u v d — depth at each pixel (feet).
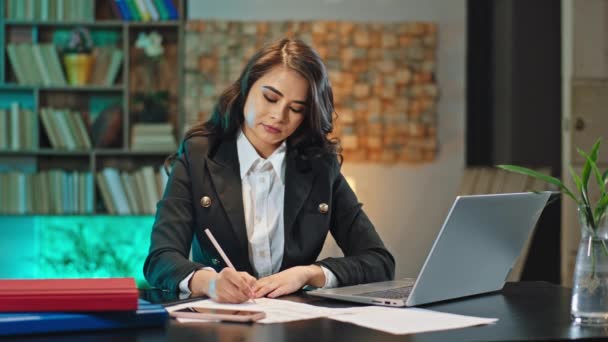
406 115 16.48
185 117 16.30
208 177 6.46
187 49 16.24
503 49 14.69
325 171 6.68
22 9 16.14
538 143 13.58
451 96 16.66
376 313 4.76
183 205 6.39
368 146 16.46
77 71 16.17
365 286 5.81
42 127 16.40
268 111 6.25
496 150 15.05
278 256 6.53
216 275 5.52
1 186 15.97
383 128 16.49
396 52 16.48
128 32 16.31
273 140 6.34
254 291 5.30
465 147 16.51
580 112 12.23
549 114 13.55
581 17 12.31
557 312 4.89
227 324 4.42
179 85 16.34
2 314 4.22
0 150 15.90
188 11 16.46
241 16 16.49
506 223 5.42
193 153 6.55
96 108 16.67
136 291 4.28
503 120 14.66
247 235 6.47
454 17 16.65
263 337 4.04
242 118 6.64
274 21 16.35
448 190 16.61
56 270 16.52
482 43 15.74
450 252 5.03
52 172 16.05
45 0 16.19
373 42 16.47
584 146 12.19
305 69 6.27
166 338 4.04
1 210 15.96
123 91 16.48
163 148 16.17
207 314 4.57
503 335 4.11
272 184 6.61
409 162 16.58
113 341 3.99
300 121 6.42
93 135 16.34
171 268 5.76
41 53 16.10
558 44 13.53
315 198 6.63
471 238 5.16
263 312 4.64
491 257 5.52
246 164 6.55
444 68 16.66
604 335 4.15
